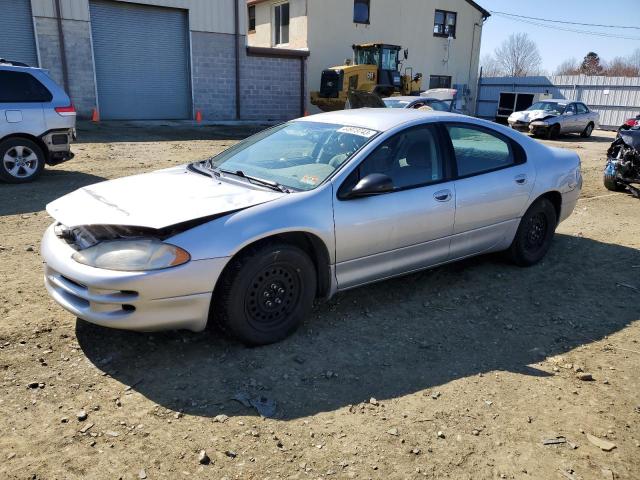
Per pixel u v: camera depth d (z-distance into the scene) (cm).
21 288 441
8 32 1764
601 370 354
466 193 454
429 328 405
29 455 257
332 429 285
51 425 278
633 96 2933
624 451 277
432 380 336
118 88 2022
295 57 2467
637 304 462
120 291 315
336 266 387
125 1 1948
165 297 318
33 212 695
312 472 254
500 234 502
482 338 393
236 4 2214
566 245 628
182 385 319
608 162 957
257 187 384
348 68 2320
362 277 407
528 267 545
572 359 367
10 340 357
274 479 249
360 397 315
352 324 406
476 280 504
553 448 277
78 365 334
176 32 2109
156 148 1387
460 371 347
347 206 382
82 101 1925
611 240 654
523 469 262
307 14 2612
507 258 541
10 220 653
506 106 3133
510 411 307
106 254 321
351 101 1664
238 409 299
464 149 469
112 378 322
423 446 275
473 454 271
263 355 356
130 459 258
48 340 360
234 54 2267
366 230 392
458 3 3188
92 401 300
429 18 3084
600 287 498
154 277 312
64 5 1822
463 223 459
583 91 3114
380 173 403
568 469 263
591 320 428
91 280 313
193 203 349
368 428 288
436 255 452
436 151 446
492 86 3425
